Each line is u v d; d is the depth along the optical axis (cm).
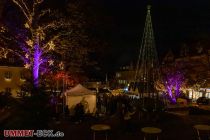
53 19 2577
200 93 4675
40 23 2553
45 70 2722
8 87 4153
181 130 1678
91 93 2411
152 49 2664
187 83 4478
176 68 4512
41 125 941
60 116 2155
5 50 2542
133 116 1994
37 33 2309
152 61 2667
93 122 1947
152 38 2661
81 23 2773
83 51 2900
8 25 2547
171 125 1847
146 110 2089
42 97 945
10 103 1002
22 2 2284
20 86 958
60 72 2734
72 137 1421
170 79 4328
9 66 4162
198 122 2022
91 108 2398
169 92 4256
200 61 4509
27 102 924
